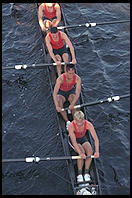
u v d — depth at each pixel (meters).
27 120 31.45
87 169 25.83
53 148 29.03
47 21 37.00
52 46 33.03
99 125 31.11
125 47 39.75
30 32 41.16
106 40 40.59
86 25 38.69
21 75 35.88
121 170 27.72
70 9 45.06
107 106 32.81
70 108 29.00
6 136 30.06
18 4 45.28
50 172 27.39
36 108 32.50
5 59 37.88
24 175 27.28
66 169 27.38
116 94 34.19
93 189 24.86
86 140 26.86
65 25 39.66
